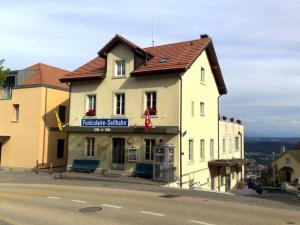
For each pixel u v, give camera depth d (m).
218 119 32.00
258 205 13.88
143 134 25.02
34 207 13.47
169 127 23.77
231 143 36.97
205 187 28.03
